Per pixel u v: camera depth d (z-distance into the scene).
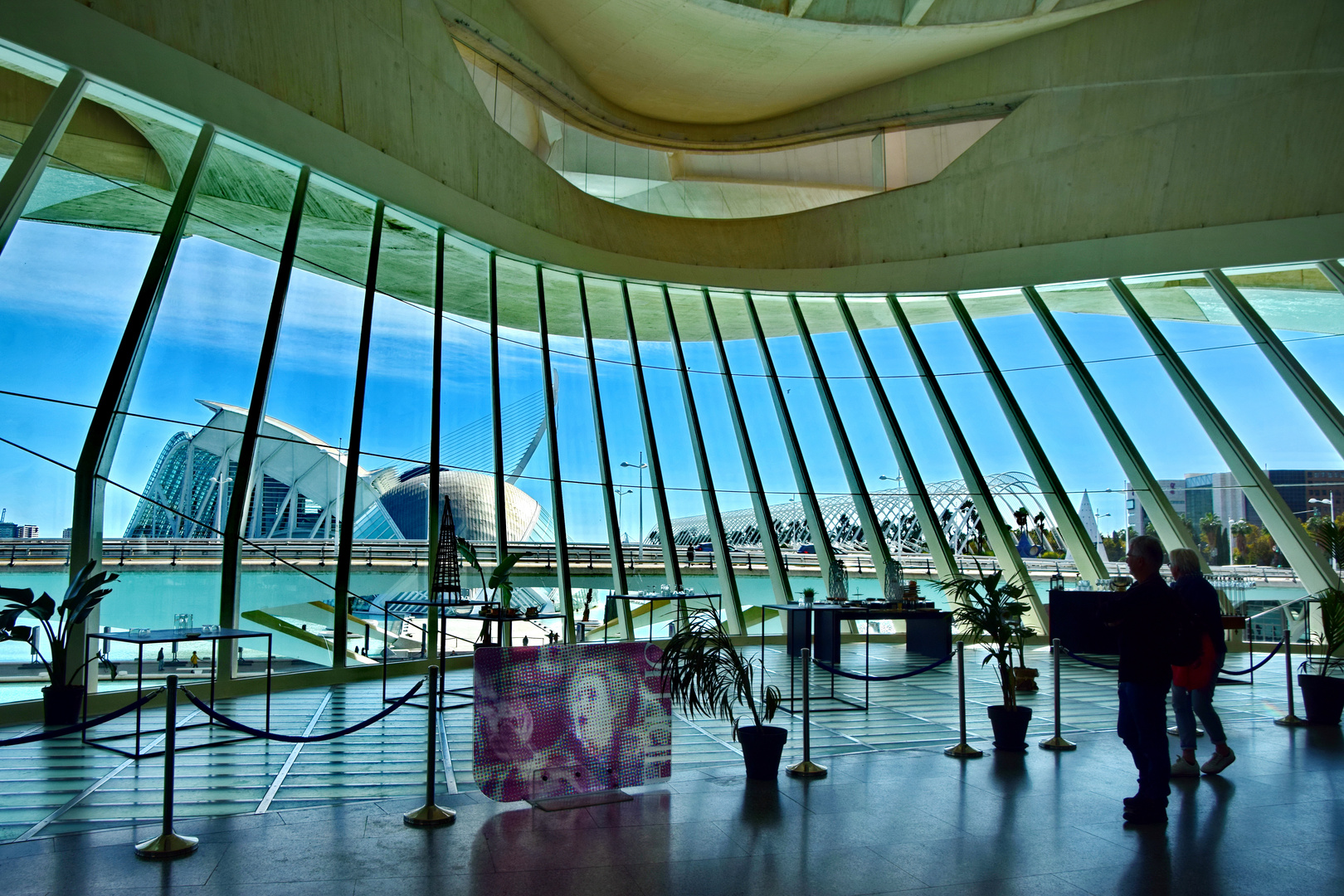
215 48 9.57
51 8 8.05
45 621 6.99
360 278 11.76
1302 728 8.14
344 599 10.47
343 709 8.70
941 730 8.06
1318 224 14.57
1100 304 16.31
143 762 6.42
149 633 7.12
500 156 14.12
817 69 16.11
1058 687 7.35
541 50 15.16
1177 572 6.48
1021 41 16.78
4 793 5.50
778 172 18.38
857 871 4.30
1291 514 14.14
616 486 14.20
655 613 13.83
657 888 4.05
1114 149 16.03
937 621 13.70
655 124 17.75
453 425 12.51
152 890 3.89
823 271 17.08
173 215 9.16
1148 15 15.73
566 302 15.10
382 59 11.90
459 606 9.64
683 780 6.11
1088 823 5.12
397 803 5.43
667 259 16.25
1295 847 4.71
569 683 5.72
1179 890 4.09
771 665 12.73
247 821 5.00
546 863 4.37
